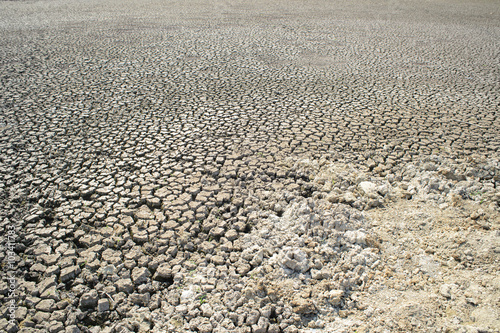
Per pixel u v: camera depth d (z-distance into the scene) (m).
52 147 4.88
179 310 2.80
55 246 3.38
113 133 5.23
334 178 4.25
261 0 17.61
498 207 3.82
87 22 12.61
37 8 15.51
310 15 14.10
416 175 4.31
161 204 3.87
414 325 2.73
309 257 3.22
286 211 3.71
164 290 2.98
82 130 5.33
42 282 3.02
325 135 5.16
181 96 6.53
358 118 5.69
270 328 2.70
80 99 6.39
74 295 2.94
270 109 6.00
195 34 10.97
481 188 4.11
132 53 9.08
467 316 2.80
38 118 5.67
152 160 4.58
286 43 10.10
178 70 7.89
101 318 2.79
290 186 4.11
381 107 6.11
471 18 13.75
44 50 9.28
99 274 3.11
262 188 4.09
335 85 7.11
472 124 5.52
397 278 3.13
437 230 3.58
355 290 3.04
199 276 3.07
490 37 10.93
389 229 3.60
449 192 4.04
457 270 3.18
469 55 9.16
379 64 8.44
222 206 3.85
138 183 4.17
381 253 3.36
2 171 4.37
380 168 4.43
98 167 4.45
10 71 7.75
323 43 10.19
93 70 7.86
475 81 7.37
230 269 3.12
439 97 6.54
